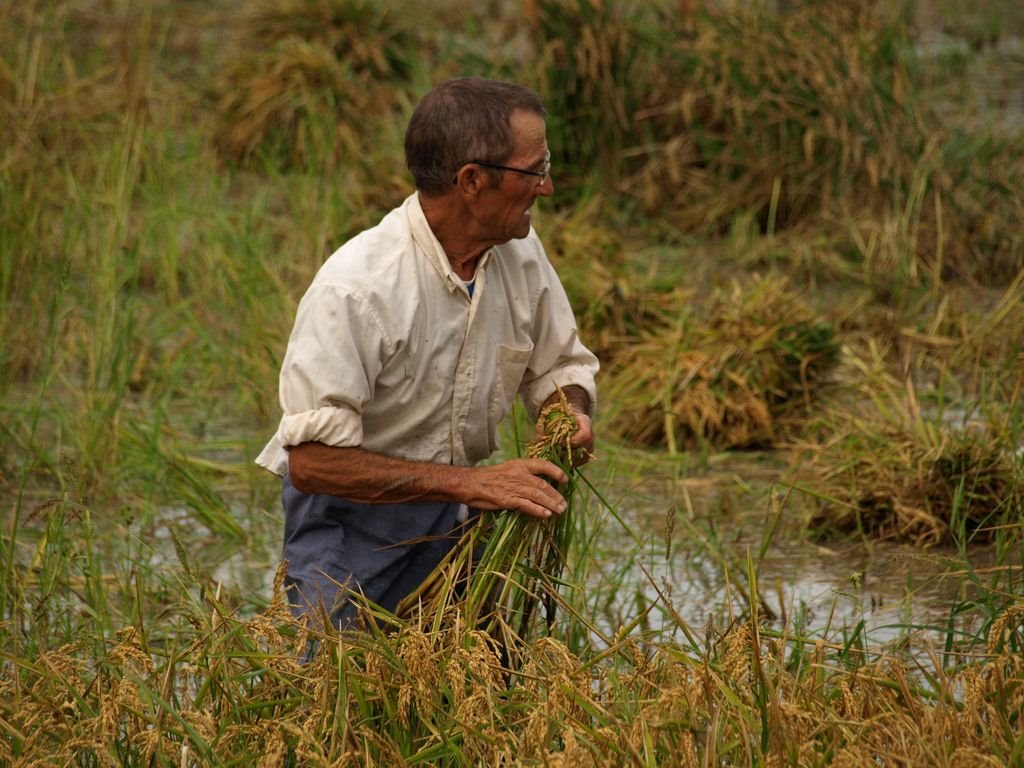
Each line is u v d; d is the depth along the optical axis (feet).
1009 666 16.89
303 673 16.51
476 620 17.42
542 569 18.30
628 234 45.50
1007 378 32.91
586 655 20.20
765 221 45.01
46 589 21.36
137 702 16.12
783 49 45.50
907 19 56.03
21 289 35.86
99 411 30.40
